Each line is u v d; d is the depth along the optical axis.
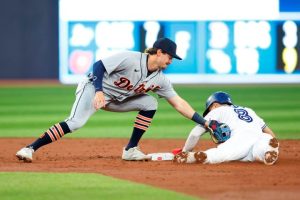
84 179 21.06
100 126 40.69
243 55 73.25
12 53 74.25
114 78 24.42
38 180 20.88
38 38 74.00
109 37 72.44
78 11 72.88
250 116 24.86
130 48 72.25
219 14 72.69
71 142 32.97
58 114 45.88
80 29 73.00
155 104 25.42
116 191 19.12
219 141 24.53
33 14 73.56
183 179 21.06
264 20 72.69
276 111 46.91
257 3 72.62
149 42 72.19
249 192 18.91
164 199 18.02
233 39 73.00
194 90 64.44
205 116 24.98
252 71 73.44
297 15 72.69
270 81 73.44
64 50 73.75
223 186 19.84
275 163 24.55
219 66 73.44
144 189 19.41
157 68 24.36
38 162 25.23
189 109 24.62
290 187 19.67
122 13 72.00
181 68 73.44
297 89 65.25
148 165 24.22
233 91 63.22
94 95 24.58
